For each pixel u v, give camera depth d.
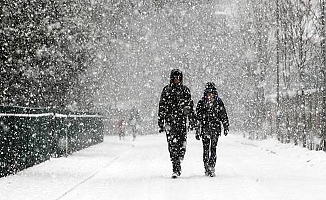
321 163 30.92
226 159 37.00
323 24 40.81
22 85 39.16
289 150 41.25
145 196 19.95
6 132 27.25
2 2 32.69
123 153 45.22
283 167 31.11
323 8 40.88
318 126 48.97
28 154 32.06
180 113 26.16
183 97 26.45
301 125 53.84
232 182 23.59
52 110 39.66
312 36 49.75
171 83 26.70
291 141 59.00
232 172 28.34
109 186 22.95
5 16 33.00
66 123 42.34
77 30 46.06
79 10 45.81
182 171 29.28
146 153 45.03
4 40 33.62
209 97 26.91
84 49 50.88
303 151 38.09
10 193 20.97
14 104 39.31
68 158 39.41
